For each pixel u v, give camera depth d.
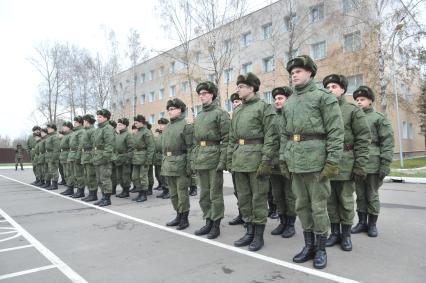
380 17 15.33
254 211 4.31
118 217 6.45
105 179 7.80
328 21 17.72
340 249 4.20
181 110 5.68
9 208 7.77
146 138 8.31
